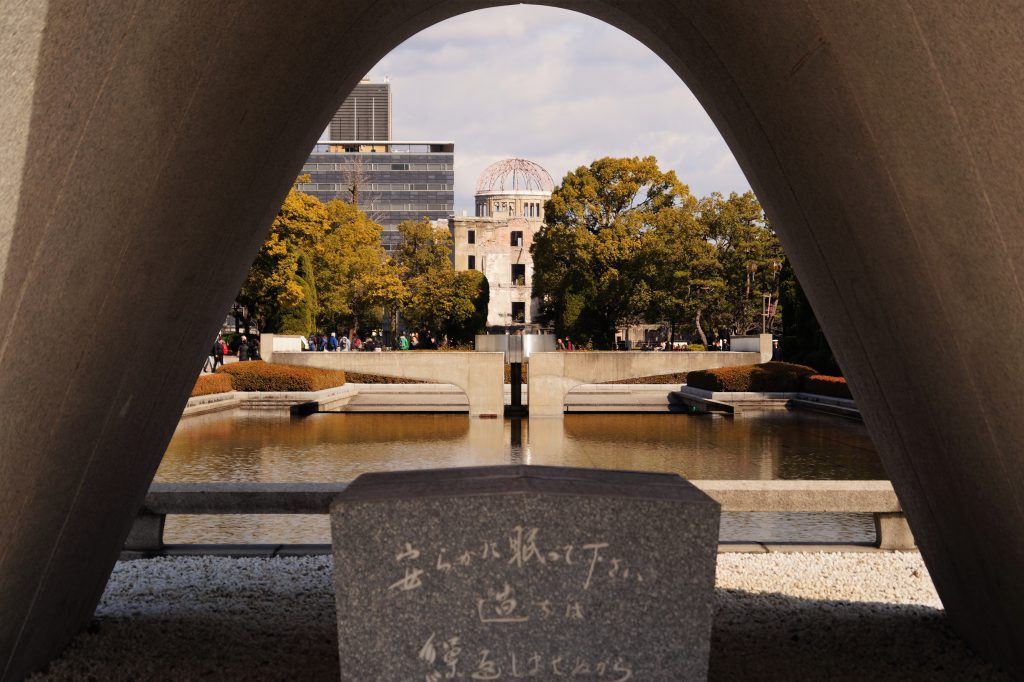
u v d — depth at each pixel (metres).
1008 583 3.03
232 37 2.53
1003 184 2.03
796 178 3.29
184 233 2.91
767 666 3.55
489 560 2.51
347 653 2.50
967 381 2.54
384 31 4.04
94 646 3.75
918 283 2.58
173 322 3.22
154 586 4.77
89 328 2.54
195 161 2.73
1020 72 1.85
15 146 1.98
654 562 2.54
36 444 2.54
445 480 2.78
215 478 9.90
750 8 2.78
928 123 2.18
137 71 2.20
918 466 3.35
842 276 3.25
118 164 2.31
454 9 4.39
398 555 2.50
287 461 11.31
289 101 3.31
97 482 3.18
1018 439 2.42
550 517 2.52
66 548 3.18
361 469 10.65
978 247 2.21
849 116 2.54
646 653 2.55
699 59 3.79
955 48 1.96
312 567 5.21
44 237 2.15
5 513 2.56
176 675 3.43
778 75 2.92
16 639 3.14
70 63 1.99
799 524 7.09
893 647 3.80
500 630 2.52
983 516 2.91
